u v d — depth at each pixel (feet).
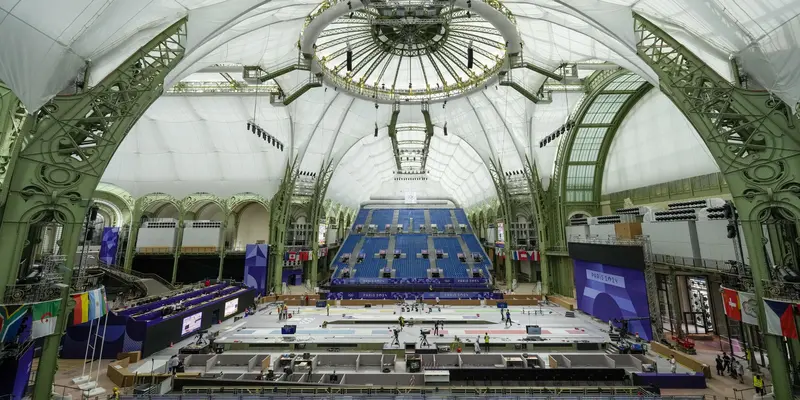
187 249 154.61
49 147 42.45
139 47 53.06
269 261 151.84
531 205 157.07
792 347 53.16
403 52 110.63
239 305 124.88
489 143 160.25
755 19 43.47
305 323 110.01
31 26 38.37
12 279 38.58
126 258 150.30
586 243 113.91
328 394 51.29
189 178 160.04
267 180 160.97
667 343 82.89
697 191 100.83
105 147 45.78
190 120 142.51
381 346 86.02
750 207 46.47
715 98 50.06
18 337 37.42
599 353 79.05
